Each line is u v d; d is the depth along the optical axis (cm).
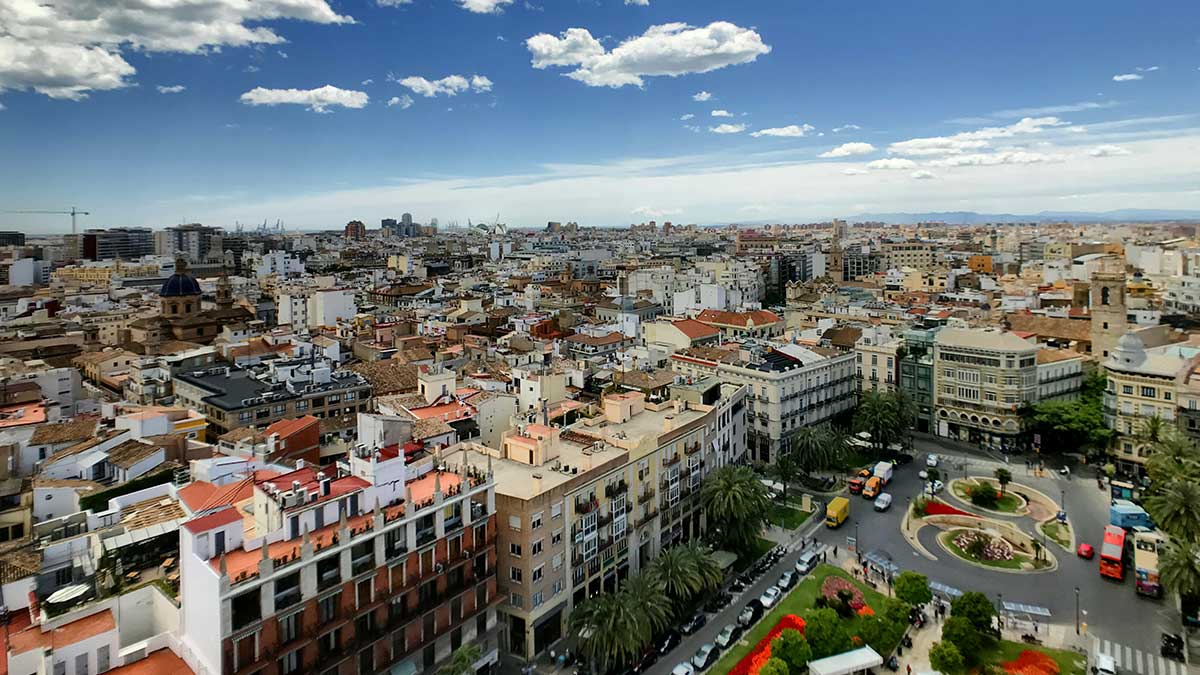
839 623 9206
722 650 9594
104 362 19038
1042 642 9712
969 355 17962
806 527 13475
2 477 10100
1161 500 11556
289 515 7431
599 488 10594
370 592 7812
